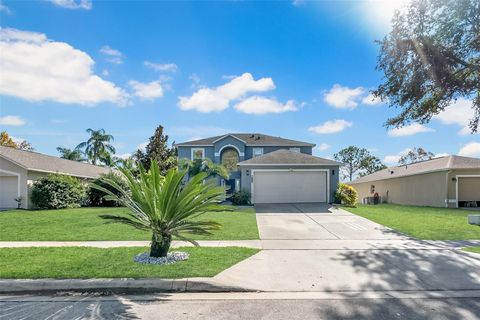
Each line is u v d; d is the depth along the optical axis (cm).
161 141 2783
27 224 1312
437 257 788
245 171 2220
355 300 529
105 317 456
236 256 775
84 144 4478
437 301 525
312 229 1216
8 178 2128
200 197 727
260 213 1700
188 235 1066
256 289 576
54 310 482
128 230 1166
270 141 3678
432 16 1095
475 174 2250
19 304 507
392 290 577
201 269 656
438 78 1129
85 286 567
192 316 462
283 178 2231
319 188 2233
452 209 2048
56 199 2075
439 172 2334
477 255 805
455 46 1121
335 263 737
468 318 458
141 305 505
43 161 2419
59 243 945
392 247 902
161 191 715
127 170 742
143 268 657
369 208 2019
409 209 2008
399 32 1127
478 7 1016
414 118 1326
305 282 612
